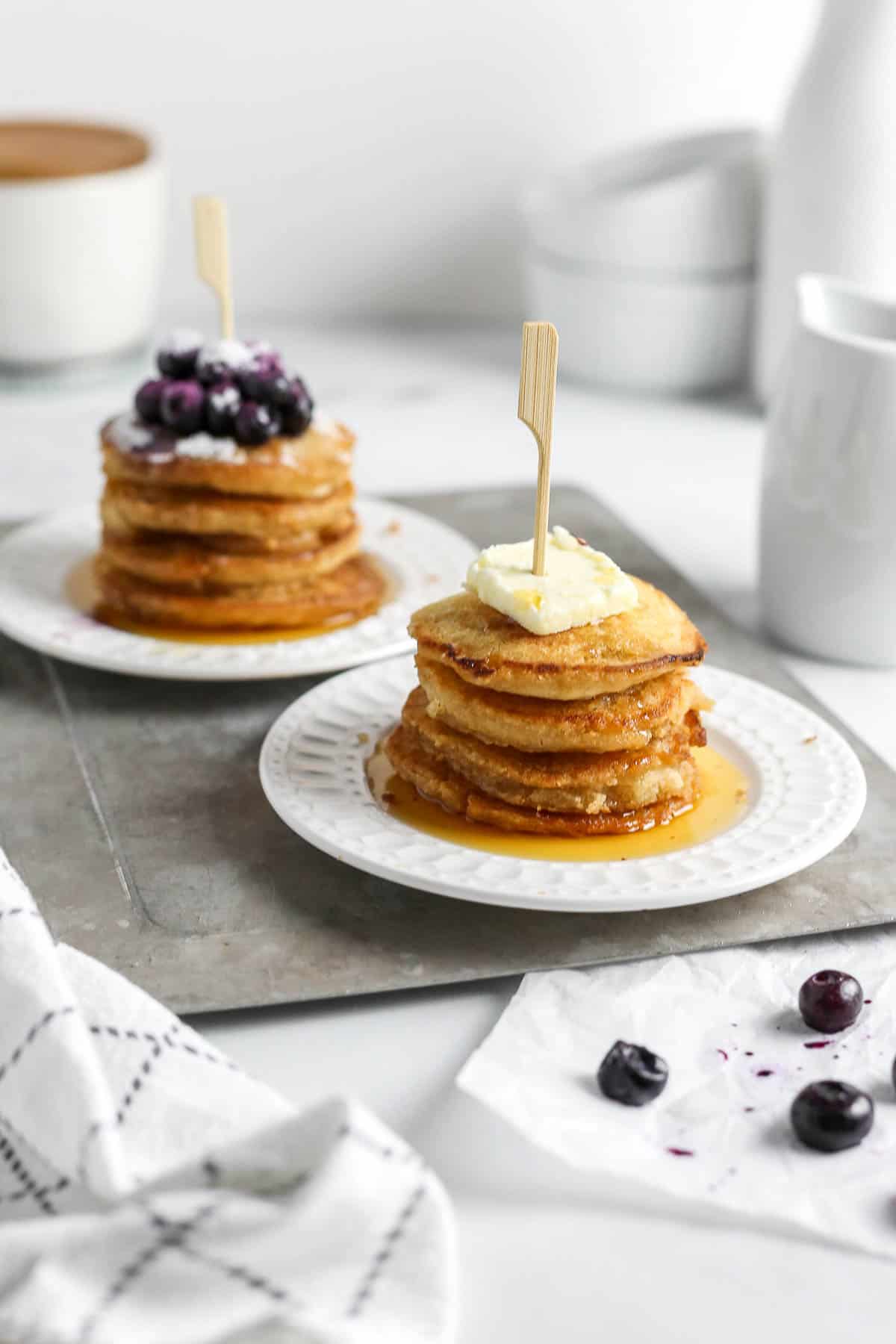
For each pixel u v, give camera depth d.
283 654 0.82
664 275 1.18
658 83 1.36
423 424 1.16
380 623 0.85
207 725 0.81
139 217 1.17
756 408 1.22
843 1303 0.60
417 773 0.74
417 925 0.70
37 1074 0.62
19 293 1.15
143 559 0.85
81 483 1.06
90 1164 0.60
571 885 0.69
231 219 1.34
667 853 0.71
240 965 0.68
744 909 0.71
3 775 0.78
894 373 0.82
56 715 0.82
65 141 1.18
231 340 0.88
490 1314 0.60
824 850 0.71
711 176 1.15
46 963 0.64
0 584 0.88
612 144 1.37
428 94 1.33
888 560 0.85
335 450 0.87
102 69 1.28
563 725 0.72
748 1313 0.60
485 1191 0.63
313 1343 0.58
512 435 1.15
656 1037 0.67
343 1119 0.60
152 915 0.71
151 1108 0.63
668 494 1.06
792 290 1.12
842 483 0.84
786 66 1.37
